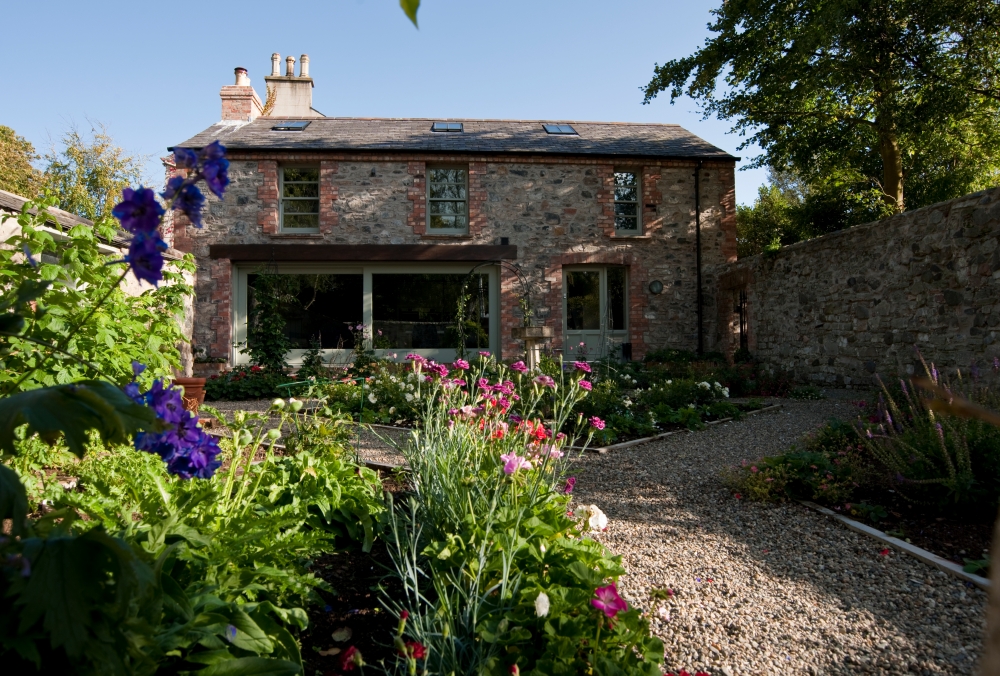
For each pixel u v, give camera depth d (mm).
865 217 15195
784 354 10844
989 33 10180
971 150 13352
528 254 12562
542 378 3281
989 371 6516
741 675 2055
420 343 12508
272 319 11305
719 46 12805
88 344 3016
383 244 12195
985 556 2979
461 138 13250
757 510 3820
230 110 13867
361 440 5625
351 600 2332
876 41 10820
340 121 14117
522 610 1823
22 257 4055
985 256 6715
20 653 1005
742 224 23703
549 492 2697
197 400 6602
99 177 22797
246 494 2539
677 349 12648
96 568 1069
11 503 1010
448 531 2469
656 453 5527
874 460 4352
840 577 2830
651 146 13344
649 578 2814
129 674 1168
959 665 2121
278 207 12242
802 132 13508
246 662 1452
